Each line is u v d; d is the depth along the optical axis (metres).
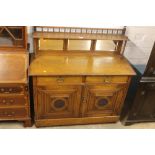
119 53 2.71
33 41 2.49
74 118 2.70
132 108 2.71
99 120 2.79
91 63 2.51
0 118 2.55
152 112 2.81
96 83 2.44
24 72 2.32
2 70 2.31
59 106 2.55
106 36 2.58
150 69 2.40
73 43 2.57
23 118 2.59
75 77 2.35
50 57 2.53
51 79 2.32
